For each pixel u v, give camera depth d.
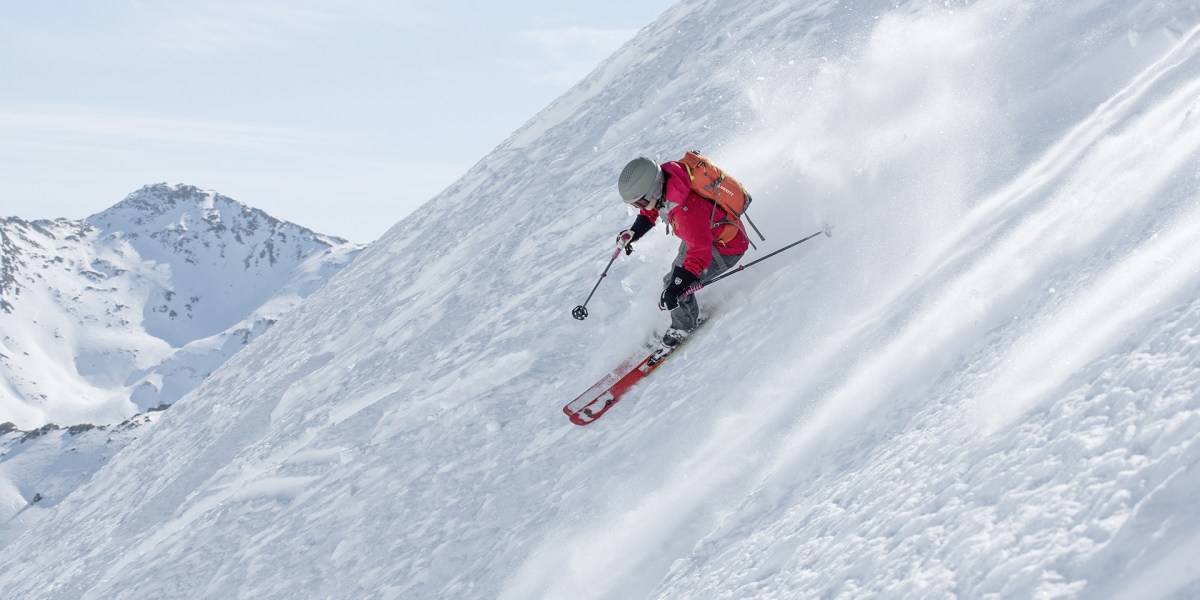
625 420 5.65
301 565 6.66
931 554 2.05
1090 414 2.03
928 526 2.18
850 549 2.41
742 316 5.72
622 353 6.84
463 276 12.62
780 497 3.35
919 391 3.19
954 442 2.51
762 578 2.74
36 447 99.94
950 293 3.80
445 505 6.20
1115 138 4.24
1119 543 1.58
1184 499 1.54
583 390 6.62
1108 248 3.00
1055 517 1.80
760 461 3.91
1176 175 3.11
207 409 17.23
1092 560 1.60
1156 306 2.30
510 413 6.91
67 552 13.40
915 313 3.90
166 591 7.68
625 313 7.39
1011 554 1.80
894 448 2.83
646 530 4.25
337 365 13.02
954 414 2.70
